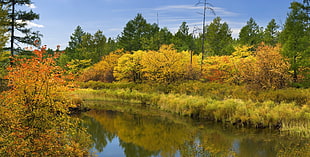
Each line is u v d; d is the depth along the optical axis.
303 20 18.17
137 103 20.86
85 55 42.25
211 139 9.76
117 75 30.58
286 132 10.10
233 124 12.05
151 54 25.16
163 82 23.69
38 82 6.09
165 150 8.70
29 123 6.12
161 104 17.98
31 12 18.70
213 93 17.59
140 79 29.34
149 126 12.55
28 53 17.84
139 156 8.15
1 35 15.82
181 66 24.12
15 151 5.51
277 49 18.56
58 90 6.59
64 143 7.06
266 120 11.20
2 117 5.70
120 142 9.80
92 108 18.28
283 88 15.76
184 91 19.73
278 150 8.06
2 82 8.11
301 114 10.80
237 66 20.88
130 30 46.53
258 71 16.72
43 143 5.91
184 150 8.59
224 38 37.66
